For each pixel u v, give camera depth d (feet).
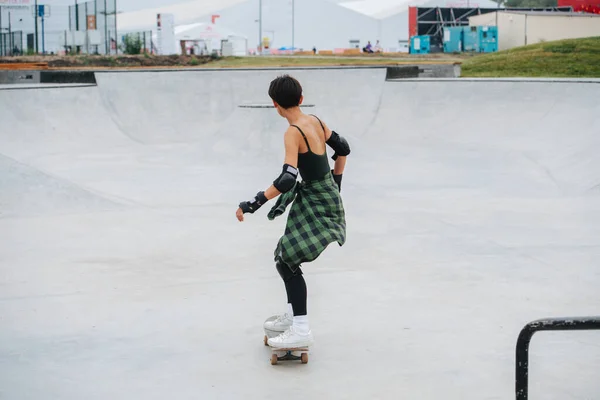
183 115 56.39
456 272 18.79
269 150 40.70
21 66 75.72
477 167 37.50
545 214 26.50
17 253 21.16
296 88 12.60
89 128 52.70
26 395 11.56
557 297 16.55
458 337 14.02
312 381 12.07
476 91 50.60
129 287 17.71
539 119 46.16
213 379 12.19
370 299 16.56
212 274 18.89
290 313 13.28
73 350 13.53
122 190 32.63
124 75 56.29
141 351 13.47
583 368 12.50
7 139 46.42
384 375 12.28
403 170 37.29
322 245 12.36
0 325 14.96
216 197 30.89
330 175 12.85
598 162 34.68
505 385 11.82
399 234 23.36
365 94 54.49
